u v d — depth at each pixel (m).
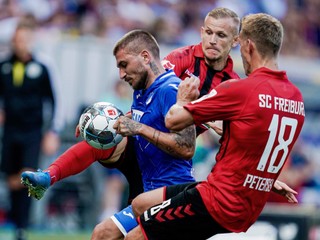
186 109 21.56
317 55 68.88
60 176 24.84
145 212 22.75
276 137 21.75
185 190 22.48
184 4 62.28
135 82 23.66
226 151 21.94
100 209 47.50
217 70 25.75
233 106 21.55
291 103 22.03
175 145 22.36
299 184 51.91
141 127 22.36
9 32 50.88
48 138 40.91
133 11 58.62
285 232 36.22
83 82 46.00
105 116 23.50
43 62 40.34
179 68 25.67
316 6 71.62
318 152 53.91
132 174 25.02
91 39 47.12
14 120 39.81
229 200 21.78
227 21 25.19
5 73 39.69
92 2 57.03
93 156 25.08
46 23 54.84
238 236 35.47
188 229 22.38
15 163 40.03
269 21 22.05
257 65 22.12
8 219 46.62
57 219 47.31
